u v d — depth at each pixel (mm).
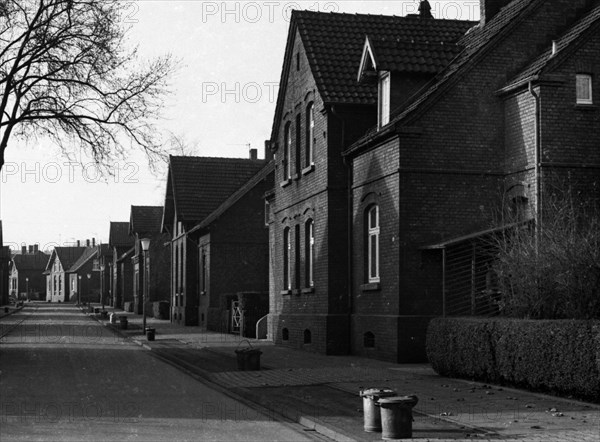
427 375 17922
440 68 23500
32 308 96688
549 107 20203
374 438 10445
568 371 13289
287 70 29844
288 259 30547
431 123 21516
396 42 23812
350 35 27234
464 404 13281
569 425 11133
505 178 21719
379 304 22734
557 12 22297
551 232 15445
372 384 16312
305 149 27609
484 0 25312
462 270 21141
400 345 21188
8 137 27297
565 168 20172
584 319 13867
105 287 109562
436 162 21484
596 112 20422
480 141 21703
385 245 22266
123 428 11641
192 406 14172
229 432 11422
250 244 46125
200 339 34000
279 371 19344
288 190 29922
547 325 13867
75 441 10523
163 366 22516
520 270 15711
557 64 20250
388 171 22078
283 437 11055
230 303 40062
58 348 29594
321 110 25266
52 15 26750
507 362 15016
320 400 14195
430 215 21391
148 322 55188
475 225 21562
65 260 145250
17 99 27250
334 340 24875
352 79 25641
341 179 25141
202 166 52375
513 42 21969
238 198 45938
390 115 23344
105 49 27125
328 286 25062
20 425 11867
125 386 17344
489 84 21781
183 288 51438
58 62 27062
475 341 16062
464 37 26234
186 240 50500
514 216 20516
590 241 15016
